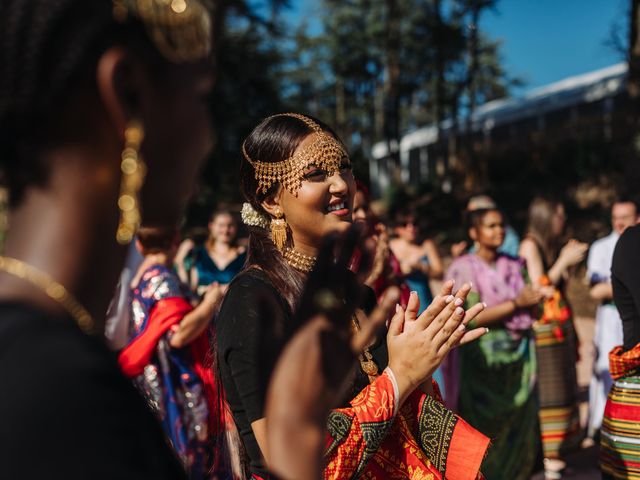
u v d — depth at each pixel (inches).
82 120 25.8
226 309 65.9
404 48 1105.4
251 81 802.2
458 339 62.9
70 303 26.0
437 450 70.1
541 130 955.3
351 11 1237.7
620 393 106.9
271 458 26.4
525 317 162.7
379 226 131.3
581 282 440.5
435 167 1320.1
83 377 23.1
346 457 61.0
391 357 64.7
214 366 72.2
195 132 29.1
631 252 103.2
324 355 27.1
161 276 129.7
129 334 131.5
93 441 22.4
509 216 792.9
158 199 28.9
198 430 125.9
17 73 25.0
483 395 161.8
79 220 26.2
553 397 175.5
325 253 28.4
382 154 1467.8
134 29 26.6
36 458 21.6
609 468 108.5
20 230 26.5
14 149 25.8
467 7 1008.2
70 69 25.2
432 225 827.4
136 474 23.2
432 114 1658.5
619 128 764.6
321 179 72.4
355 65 1254.3
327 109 1699.1
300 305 28.0
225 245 227.0
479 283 164.2
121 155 26.7
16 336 23.5
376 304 75.9
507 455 162.2
